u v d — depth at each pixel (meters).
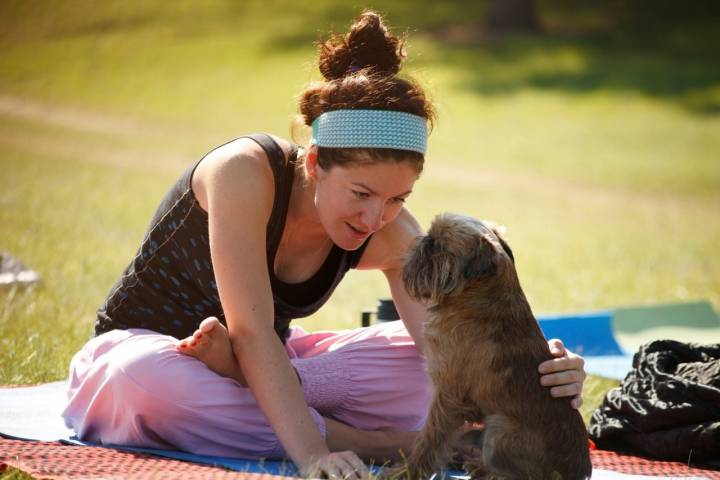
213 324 6.37
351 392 7.43
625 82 55.72
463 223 6.73
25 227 21.02
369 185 6.30
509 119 49.66
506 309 6.55
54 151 40.09
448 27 66.94
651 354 8.38
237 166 6.68
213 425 6.58
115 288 7.45
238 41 65.38
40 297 13.53
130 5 74.06
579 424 6.54
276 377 6.33
